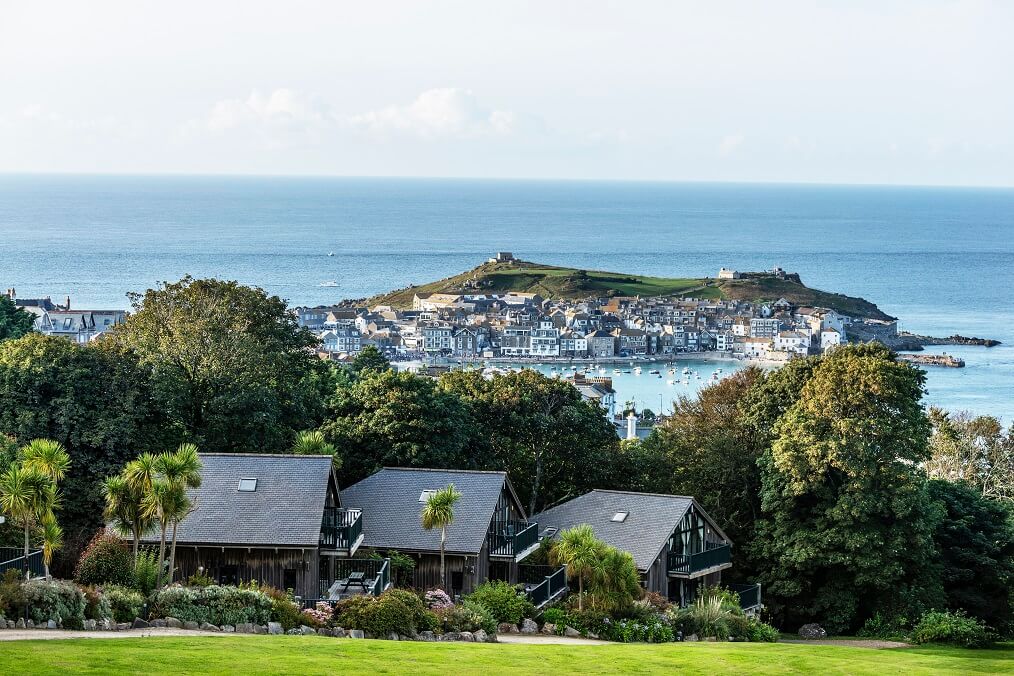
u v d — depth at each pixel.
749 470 84.06
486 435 93.19
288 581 61.19
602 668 44.25
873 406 77.12
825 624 76.50
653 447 95.31
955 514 83.88
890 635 73.88
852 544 73.81
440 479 70.25
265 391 88.31
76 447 74.06
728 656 49.31
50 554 53.25
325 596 60.00
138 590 50.09
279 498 62.91
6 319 132.62
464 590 65.56
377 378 89.06
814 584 78.56
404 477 70.94
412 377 88.06
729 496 84.88
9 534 57.34
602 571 59.44
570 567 60.03
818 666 48.53
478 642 51.78
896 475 76.25
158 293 100.06
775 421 84.19
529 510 92.88
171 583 54.69
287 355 103.94
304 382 107.75
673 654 49.06
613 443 96.38
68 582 46.09
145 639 42.19
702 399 93.69
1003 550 82.56
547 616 59.50
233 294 102.44
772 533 79.00
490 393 94.88
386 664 41.00
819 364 84.81
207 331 94.06
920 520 75.44
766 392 86.75
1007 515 85.50
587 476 92.62
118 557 53.44
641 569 68.56
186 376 88.69
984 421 114.81
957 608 80.31
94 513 71.69
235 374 91.06
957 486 85.88
